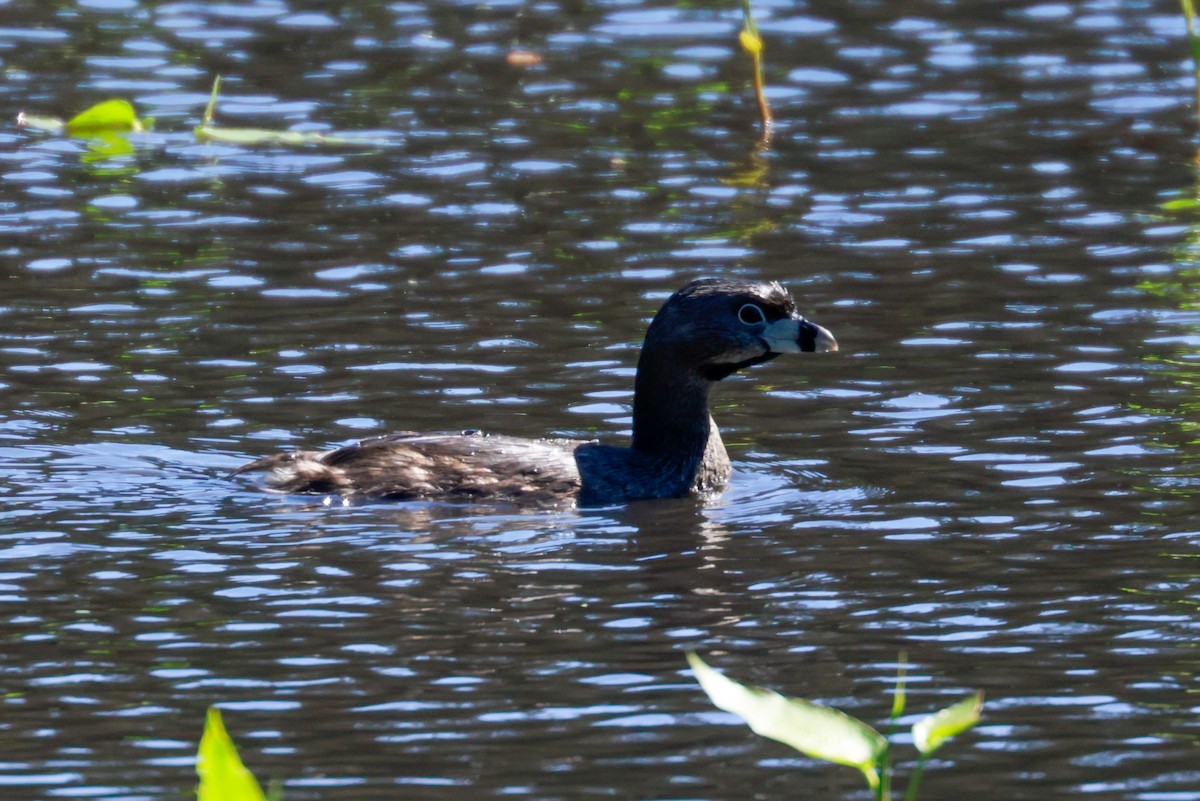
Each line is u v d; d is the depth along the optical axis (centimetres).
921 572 1176
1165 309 1711
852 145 2234
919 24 2698
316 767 905
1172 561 1180
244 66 2525
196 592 1142
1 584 1151
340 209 2025
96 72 2486
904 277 1817
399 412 1500
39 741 932
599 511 1330
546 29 2708
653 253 1889
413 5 2816
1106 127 2278
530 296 1775
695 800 870
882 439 1448
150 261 1861
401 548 1231
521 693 992
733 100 2406
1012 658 1038
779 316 1422
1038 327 1680
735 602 1128
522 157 2200
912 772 905
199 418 1479
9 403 1495
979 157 2186
